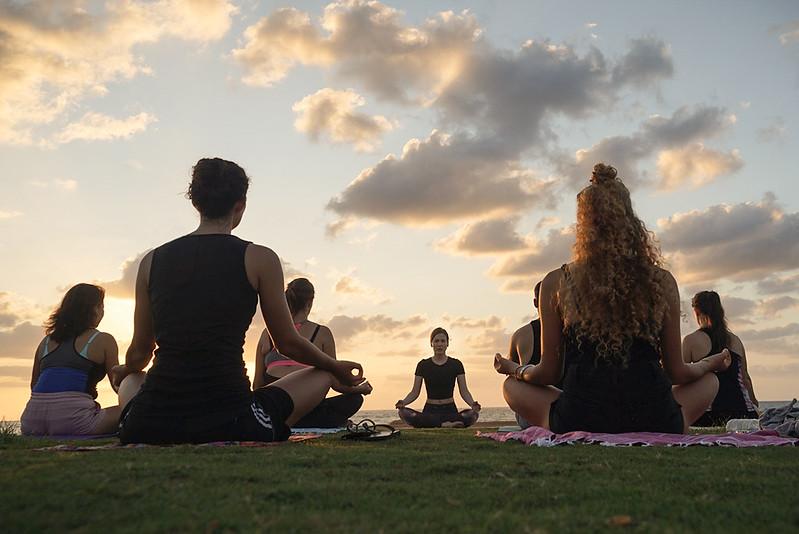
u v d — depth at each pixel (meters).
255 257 4.04
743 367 7.73
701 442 3.97
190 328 3.83
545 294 4.56
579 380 4.42
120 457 3.08
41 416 5.92
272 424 4.08
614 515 1.97
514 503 2.14
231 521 1.84
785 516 1.95
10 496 2.12
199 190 4.12
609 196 4.43
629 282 4.30
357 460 3.10
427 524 1.85
